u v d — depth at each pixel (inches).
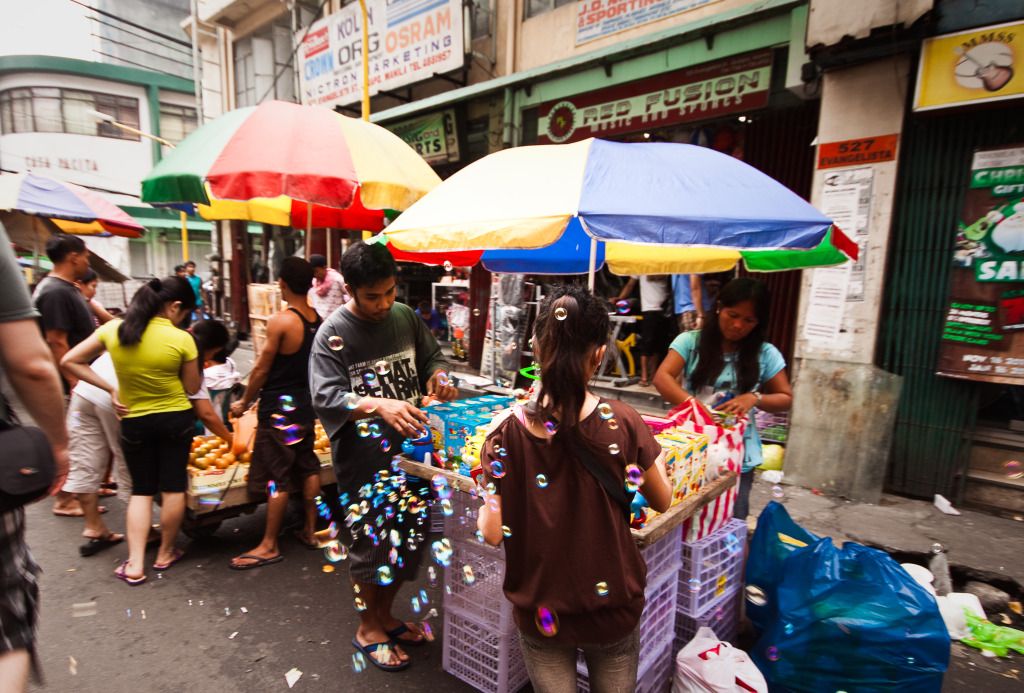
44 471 50.9
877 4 149.6
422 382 102.8
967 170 149.8
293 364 125.9
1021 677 96.9
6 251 53.0
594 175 84.6
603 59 242.2
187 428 122.1
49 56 864.3
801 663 78.1
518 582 57.2
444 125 326.0
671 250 142.7
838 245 96.1
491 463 57.3
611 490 54.4
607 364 272.8
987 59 137.4
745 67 207.3
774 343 209.0
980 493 155.3
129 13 943.7
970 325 151.2
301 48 408.5
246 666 94.0
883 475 160.7
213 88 560.7
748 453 103.0
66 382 213.3
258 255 573.6
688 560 84.8
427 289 400.5
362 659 95.2
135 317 113.5
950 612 108.1
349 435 89.7
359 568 90.6
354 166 116.2
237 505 136.3
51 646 98.3
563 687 57.4
